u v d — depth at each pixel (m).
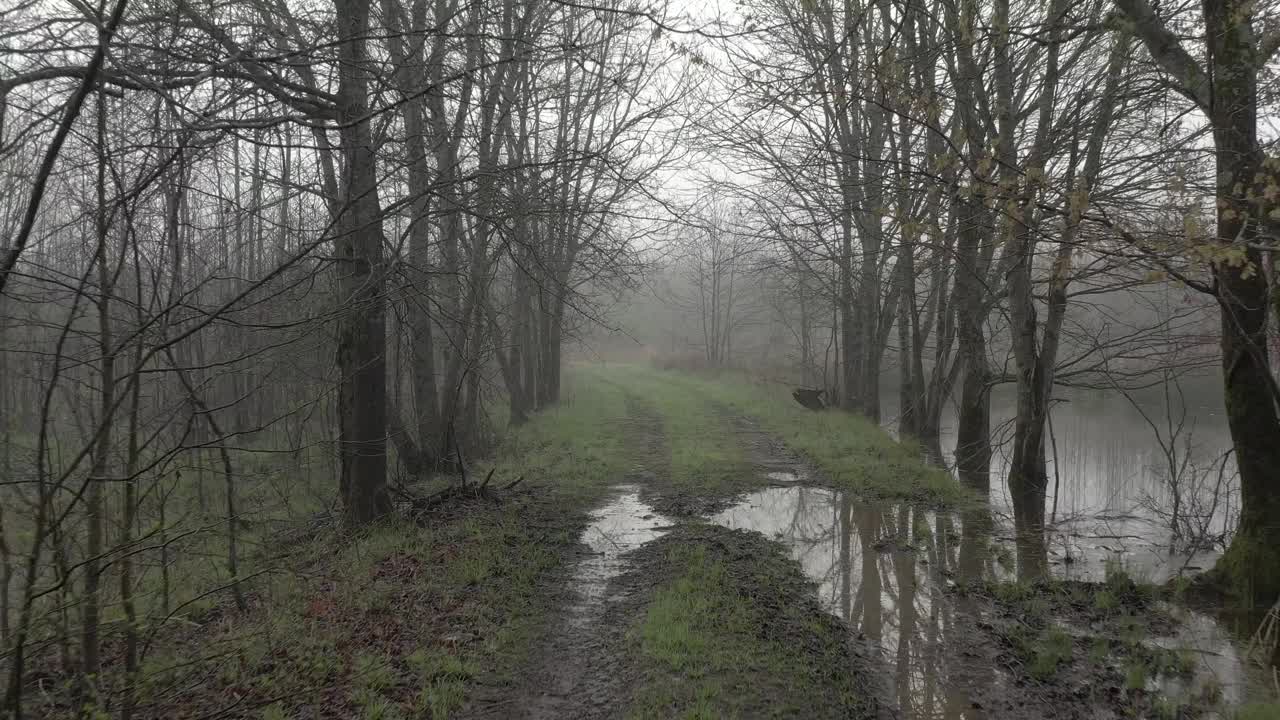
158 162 4.30
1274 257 5.62
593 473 13.20
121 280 4.52
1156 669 5.39
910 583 7.43
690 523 9.81
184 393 4.90
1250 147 5.86
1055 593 7.10
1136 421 22.42
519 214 7.92
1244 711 4.65
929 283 17.41
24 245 3.21
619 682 5.23
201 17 4.71
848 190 12.32
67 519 4.41
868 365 20.50
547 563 7.91
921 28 10.24
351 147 5.08
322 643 5.55
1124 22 6.52
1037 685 5.21
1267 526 6.54
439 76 7.25
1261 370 6.14
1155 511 10.16
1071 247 5.71
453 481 12.09
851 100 6.64
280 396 12.25
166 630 5.29
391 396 13.77
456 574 7.29
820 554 8.47
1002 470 13.15
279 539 8.30
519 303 18.33
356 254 8.45
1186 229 4.55
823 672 5.34
